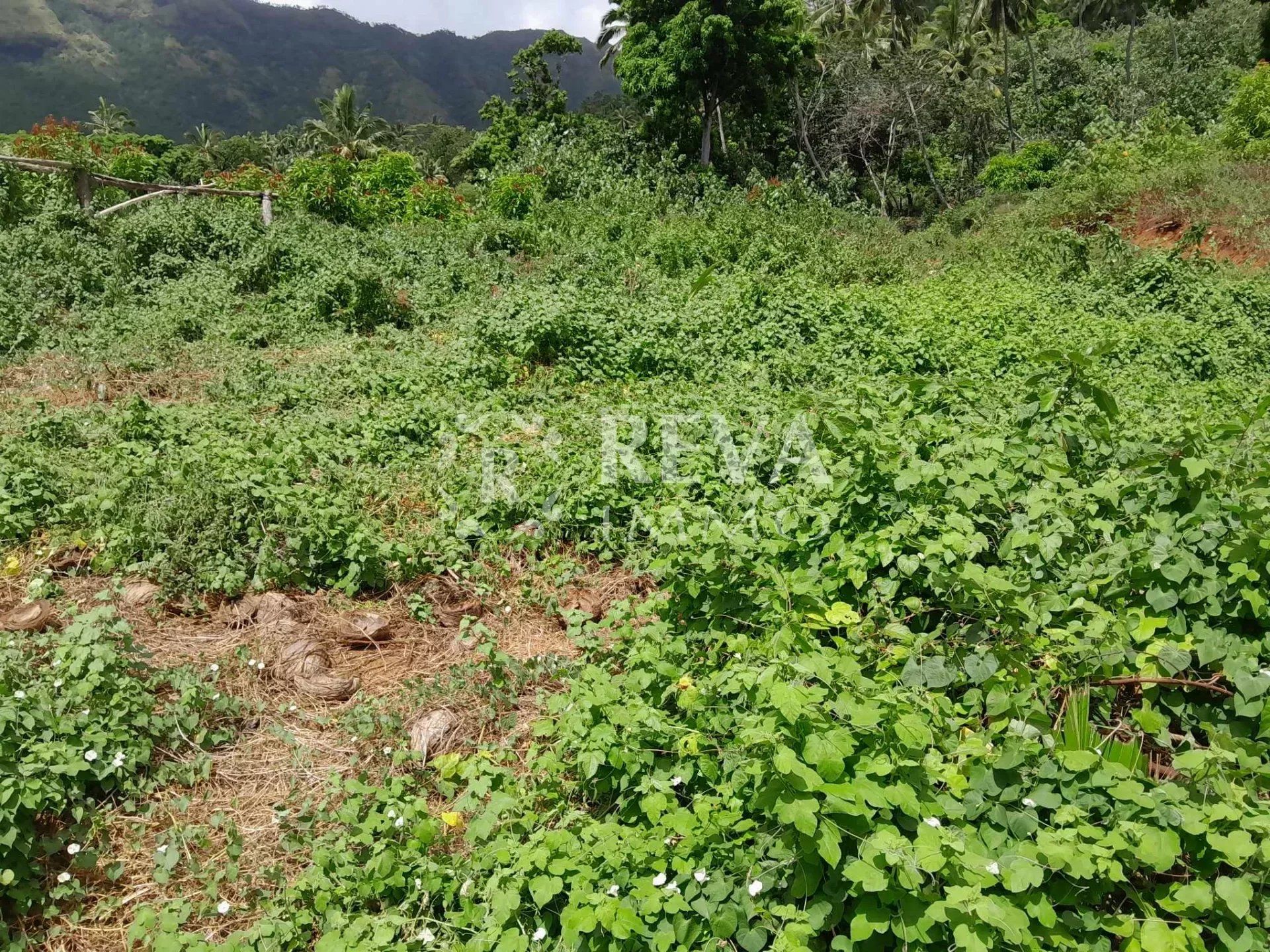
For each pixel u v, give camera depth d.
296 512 5.21
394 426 6.96
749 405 7.55
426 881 3.00
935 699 3.15
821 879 2.51
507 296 10.80
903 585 3.91
